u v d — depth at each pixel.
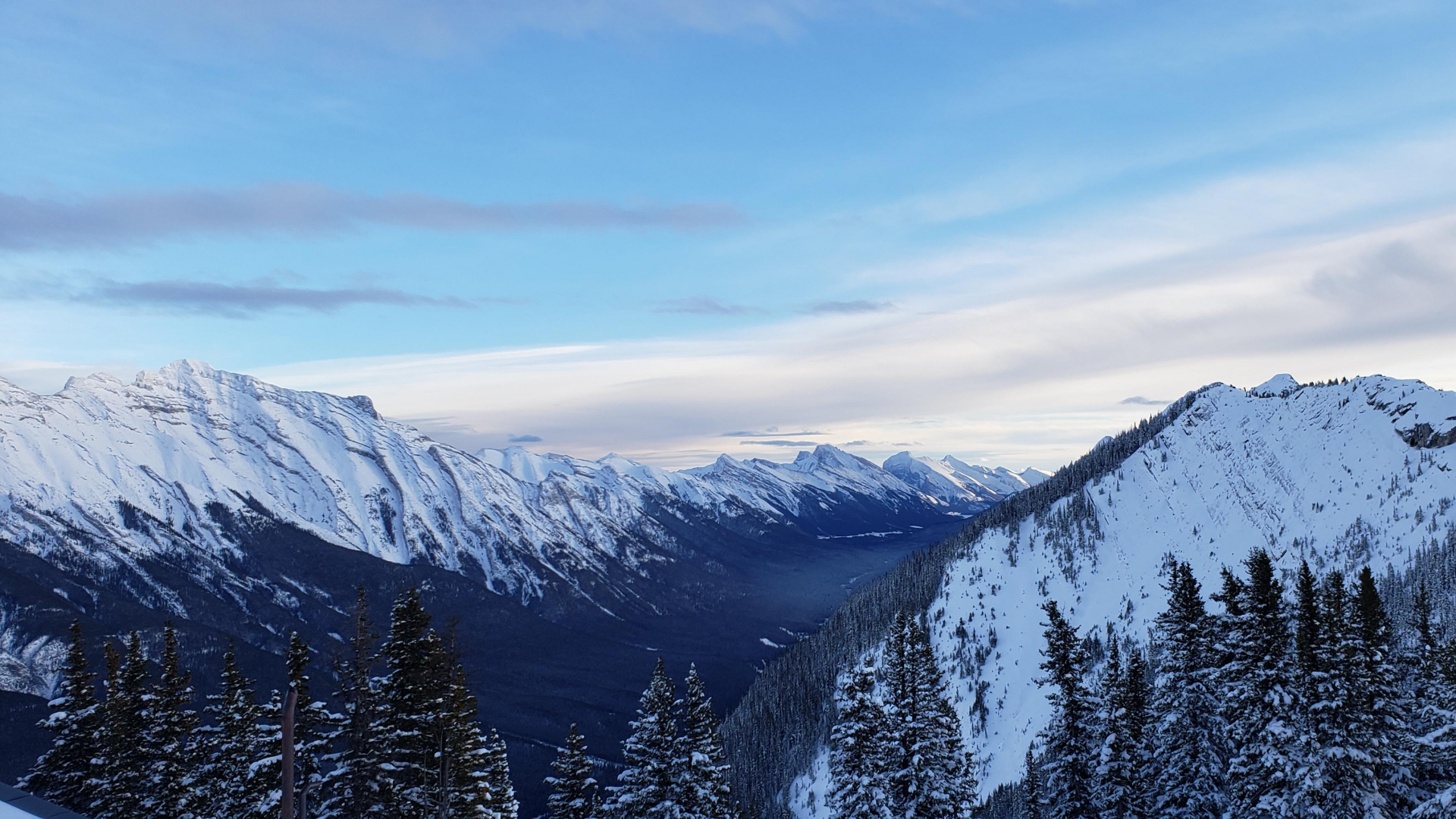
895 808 43.06
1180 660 44.31
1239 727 39.53
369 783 40.78
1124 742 44.31
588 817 52.94
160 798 43.38
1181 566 45.47
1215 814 42.47
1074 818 45.88
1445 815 31.47
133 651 45.00
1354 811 35.47
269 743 41.81
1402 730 37.94
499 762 55.12
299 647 40.66
